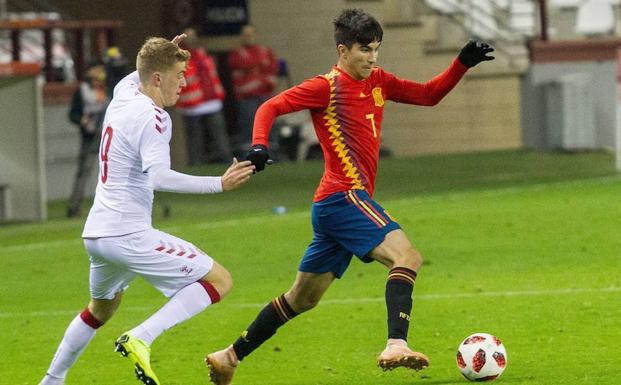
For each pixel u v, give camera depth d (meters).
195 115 74.12
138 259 23.39
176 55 23.80
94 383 26.69
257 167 22.88
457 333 30.45
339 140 24.33
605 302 33.53
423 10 86.38
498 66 83.25
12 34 69.81
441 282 38.00
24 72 60.25
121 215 23.34
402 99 25.31
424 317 32.59
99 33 72.25
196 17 84.06
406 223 51.31
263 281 39.94
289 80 82.69
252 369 27.36
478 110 84.12
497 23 87.00
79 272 43.47
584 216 51.31
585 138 78.94
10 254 48.41
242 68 76.50
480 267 40.59
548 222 50.12
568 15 87.81
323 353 28.83
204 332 32.16
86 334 24.45
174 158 81.50
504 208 54.94
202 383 26.31
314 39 85.50
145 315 35.22
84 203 67.25
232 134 84.75
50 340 31.97
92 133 60.41
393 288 23.41
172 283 23.53
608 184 62.59
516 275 38.72
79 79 71.06
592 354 27.14
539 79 81.88
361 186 24.38
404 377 25.78
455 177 69.06
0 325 34.25
